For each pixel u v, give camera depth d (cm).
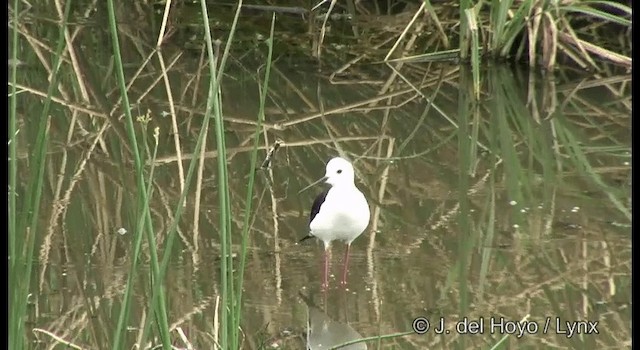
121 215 1021
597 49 1433
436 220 1027
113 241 962
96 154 1179
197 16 1639
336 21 1623
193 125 1277
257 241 977
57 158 1163
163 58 1516
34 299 848
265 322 834
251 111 1335
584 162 1184
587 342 799
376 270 927
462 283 901
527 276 910
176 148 1133
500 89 1427
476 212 1044
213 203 1046
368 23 1602
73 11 1675
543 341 801
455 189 1105
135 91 1396
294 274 916
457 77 1463
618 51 1489
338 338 812
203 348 768
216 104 539
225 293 566
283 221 1020
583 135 1274
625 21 1365
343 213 879
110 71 1462
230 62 1502
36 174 504
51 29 1596
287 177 1123
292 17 1644
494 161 1192
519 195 1087
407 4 1639
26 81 1408
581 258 938
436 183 1123
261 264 933
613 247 957
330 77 1459
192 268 910
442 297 876
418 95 1407
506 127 1307
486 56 1476
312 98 1393
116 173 1124
